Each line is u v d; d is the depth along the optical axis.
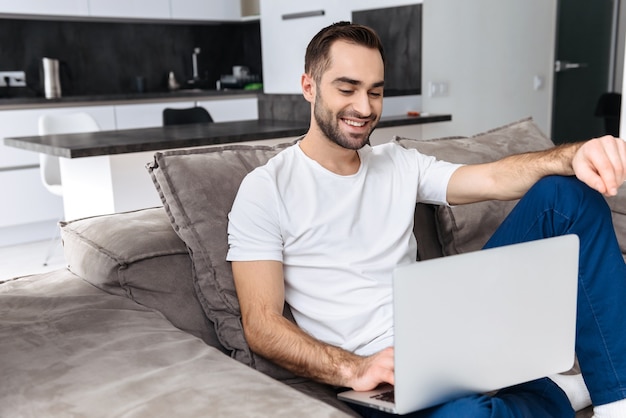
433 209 1.88
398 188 1.54
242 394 1.05
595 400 1.28
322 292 1.41
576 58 5.38
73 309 1.42
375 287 1.42
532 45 5.10
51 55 5.48
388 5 4.42
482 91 4.77
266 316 1.32
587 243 1.28
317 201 1.43
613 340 1.25
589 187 1.31
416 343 0.99
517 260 1.06
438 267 0.99
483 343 1.05
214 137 3.19
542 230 1.34
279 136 3.46
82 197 3.37
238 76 6.12
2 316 1.41
